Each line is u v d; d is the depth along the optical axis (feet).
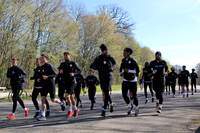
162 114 23.02
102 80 21.48
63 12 75.77
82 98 51.90
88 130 15.87
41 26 68.80
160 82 23.86
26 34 65.05
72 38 82.89
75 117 22.22
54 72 22.22
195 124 17.83
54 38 73.56
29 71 72.33
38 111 23.12
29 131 16.06
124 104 34.99
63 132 15.40
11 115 22.26
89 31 113.09
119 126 17.12
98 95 64.18
